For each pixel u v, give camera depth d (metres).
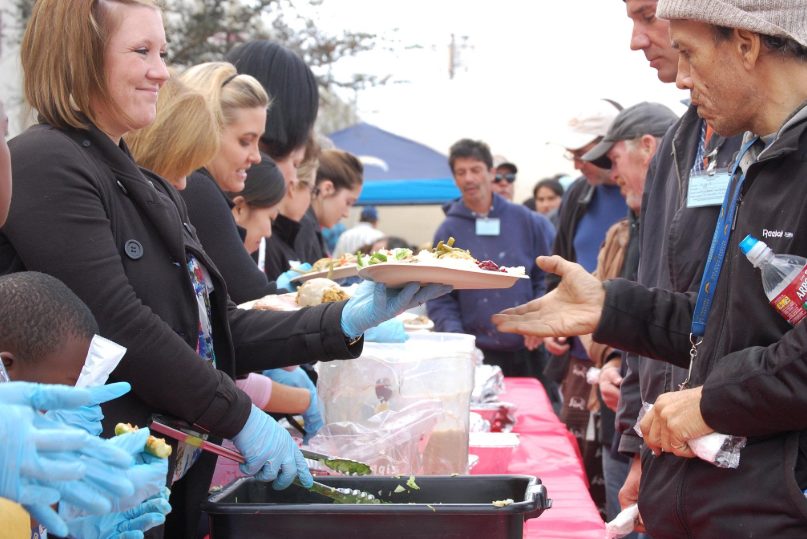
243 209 3.20
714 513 1.70
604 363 3.75
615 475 3.67
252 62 3.49
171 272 1.79
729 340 1.75
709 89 1.75
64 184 1.65
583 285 2.03
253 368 2.07
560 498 2.63
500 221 5.91
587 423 4.78
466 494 1.81
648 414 1.80
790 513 1.62
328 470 2.02
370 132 12.29
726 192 1.86
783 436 1.66
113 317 1.63
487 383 3.74
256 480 1.82
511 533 1.59
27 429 1.05
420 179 11.80
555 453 3.28
